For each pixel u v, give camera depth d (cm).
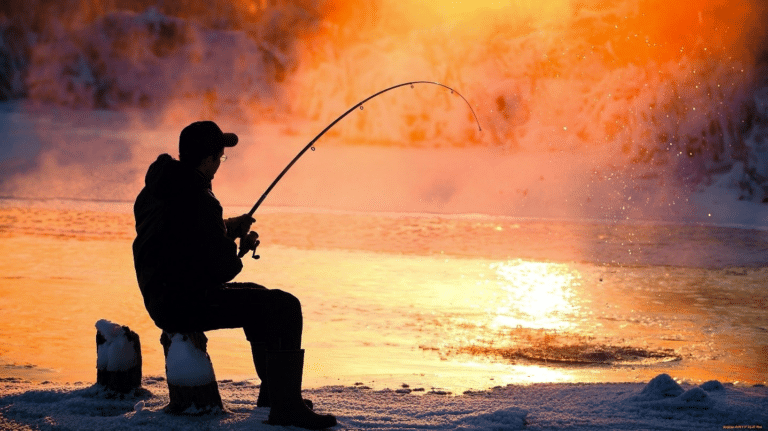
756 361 880
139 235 506
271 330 501
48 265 1403
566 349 933
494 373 797
